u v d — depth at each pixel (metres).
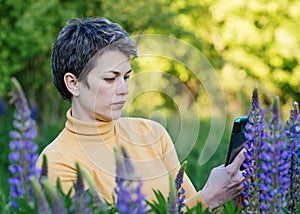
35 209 2.70
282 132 2.86
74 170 3.59
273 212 2.84
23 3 12.78
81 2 12.87
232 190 3.47
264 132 3.02
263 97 15.52
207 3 14.78
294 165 3.21
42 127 13.09
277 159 2.84
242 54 15.20
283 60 15.35
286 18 15.19
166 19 13.20
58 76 3.69
